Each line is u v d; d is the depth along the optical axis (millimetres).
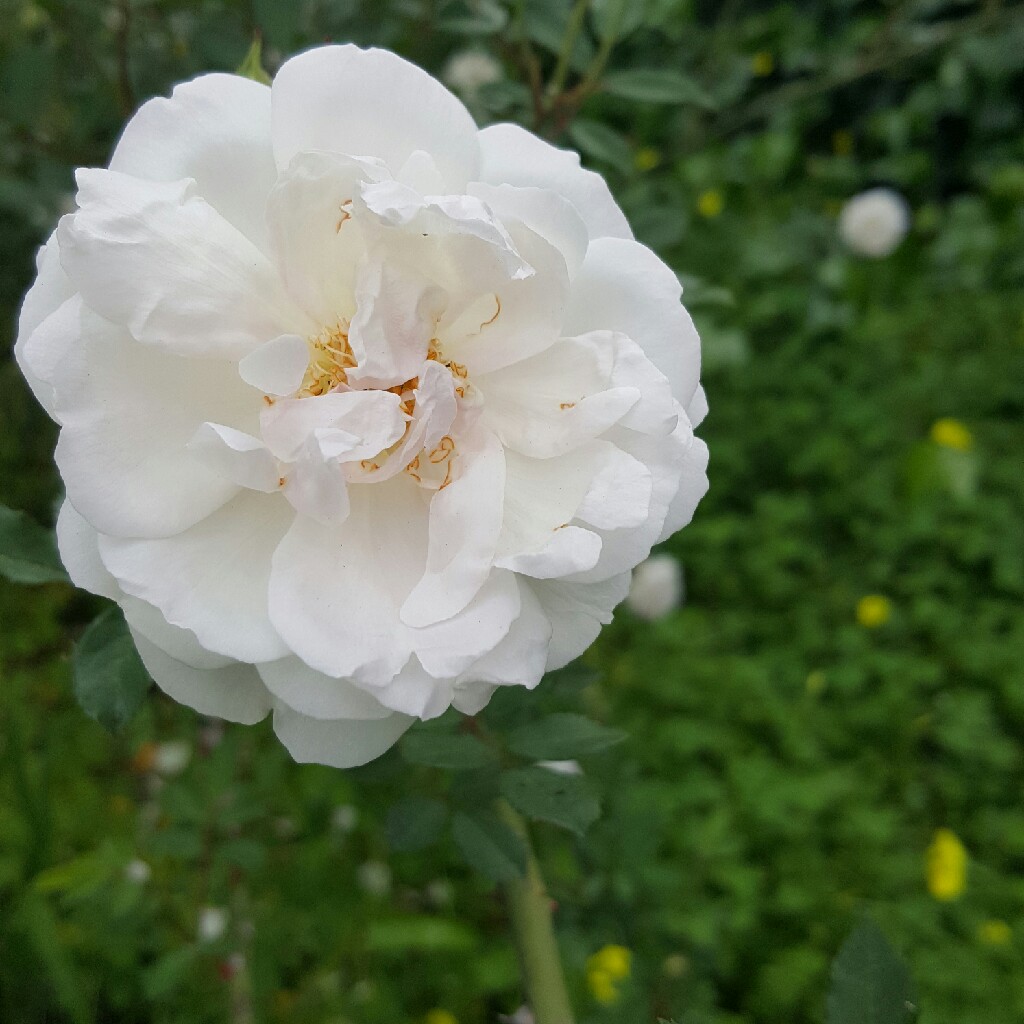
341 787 394
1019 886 414
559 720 172
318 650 129
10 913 286
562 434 142
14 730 277
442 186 136
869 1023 138
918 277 666
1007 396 591
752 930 396
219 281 133
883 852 431
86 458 124
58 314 125
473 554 140
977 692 485
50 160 271
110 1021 346
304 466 131
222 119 134
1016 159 715
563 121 243
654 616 436
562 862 327
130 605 132
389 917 377
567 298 139
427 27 263
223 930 314
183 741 387
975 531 530
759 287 630
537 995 195
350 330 140
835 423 575
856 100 746
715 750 453
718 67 408
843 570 536
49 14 258
